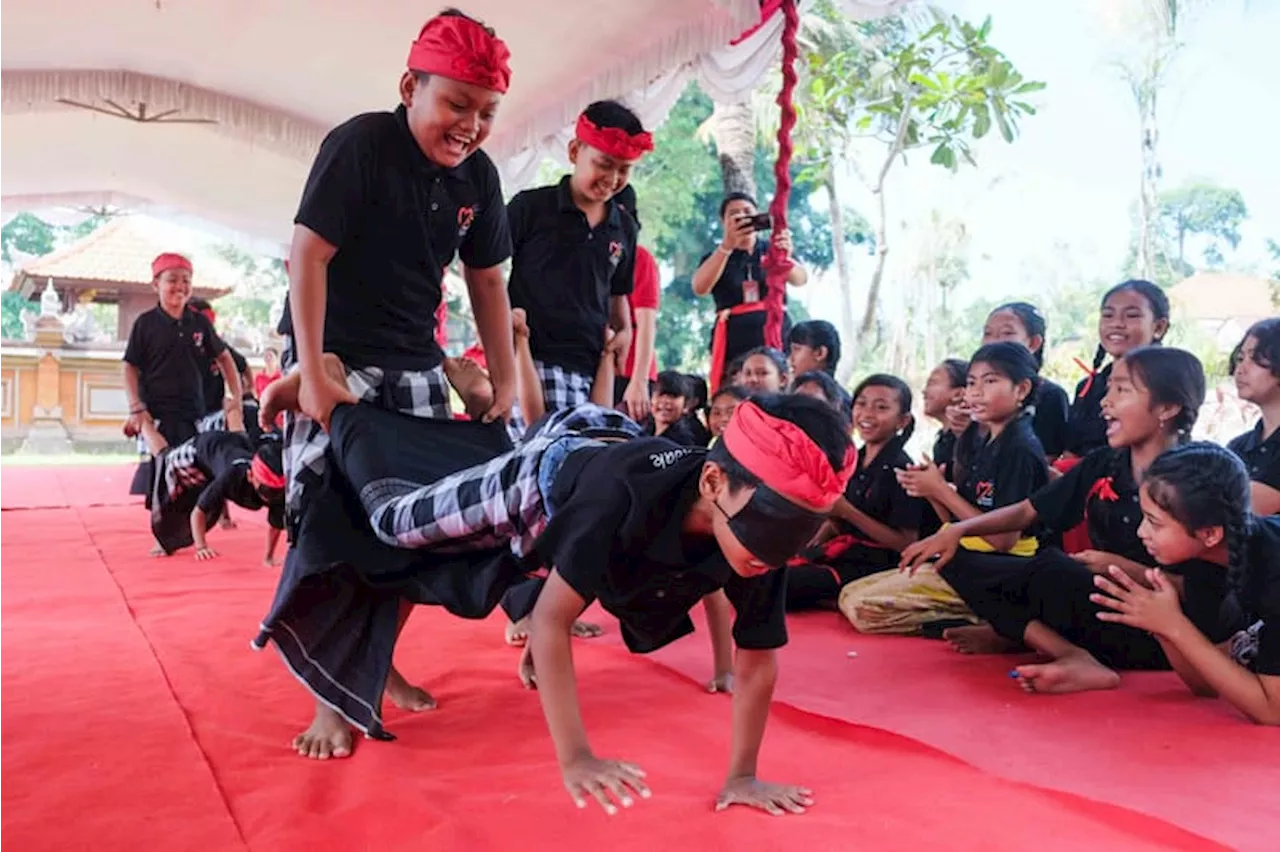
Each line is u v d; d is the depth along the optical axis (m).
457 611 2.52
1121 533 3.62
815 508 1.88
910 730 2.86
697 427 5.74
